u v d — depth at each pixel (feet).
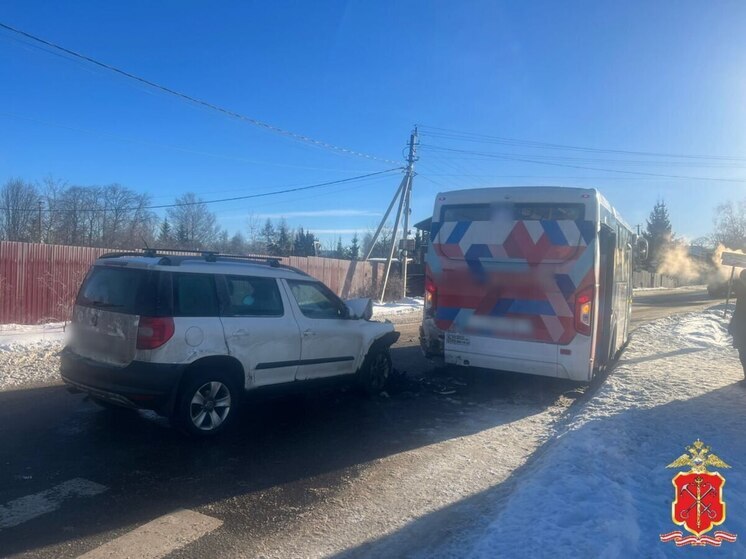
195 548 13.16
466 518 15.16
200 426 20.04
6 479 16.47
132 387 18.86
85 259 53.62
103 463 17.95
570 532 13.62
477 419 25.25
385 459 19.61
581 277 27.07
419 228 102.32
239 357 20.93
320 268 86.58
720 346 49.98
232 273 21.54
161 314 19.06
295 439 21.27
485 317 29.19
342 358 25.70
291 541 13.66
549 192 27.78
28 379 28.32
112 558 12.54
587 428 22.49
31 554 12.56
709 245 204.85
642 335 56.90
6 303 47.80
